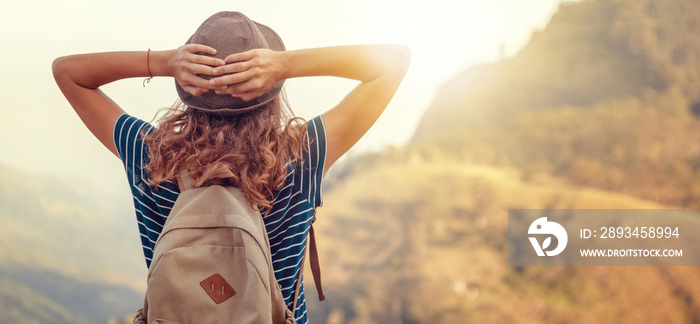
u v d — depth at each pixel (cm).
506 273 6081
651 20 11375
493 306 5550
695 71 10481
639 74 10688
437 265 6134
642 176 8350
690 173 8356
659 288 5834
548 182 8269
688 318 5506
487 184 7662
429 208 7119
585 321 5397
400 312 5928
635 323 5500
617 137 9244
